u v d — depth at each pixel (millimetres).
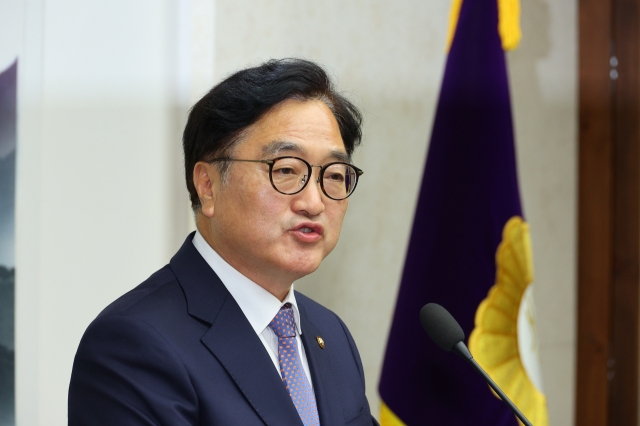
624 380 7219
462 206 5527
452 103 5668
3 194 4648
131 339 2656
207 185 3082
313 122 2939
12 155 4680
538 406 5500
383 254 6031
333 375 3277
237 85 2967
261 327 3008
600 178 7121
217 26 5371
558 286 7016
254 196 2881
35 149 4762
